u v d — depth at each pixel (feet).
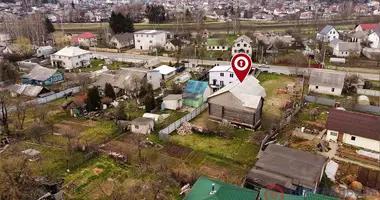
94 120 108.99
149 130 98.48
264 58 193.47
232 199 56.08
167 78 157.79
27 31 257.55
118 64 187.01
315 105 121.70
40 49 208.13
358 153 84.33
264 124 105.50
